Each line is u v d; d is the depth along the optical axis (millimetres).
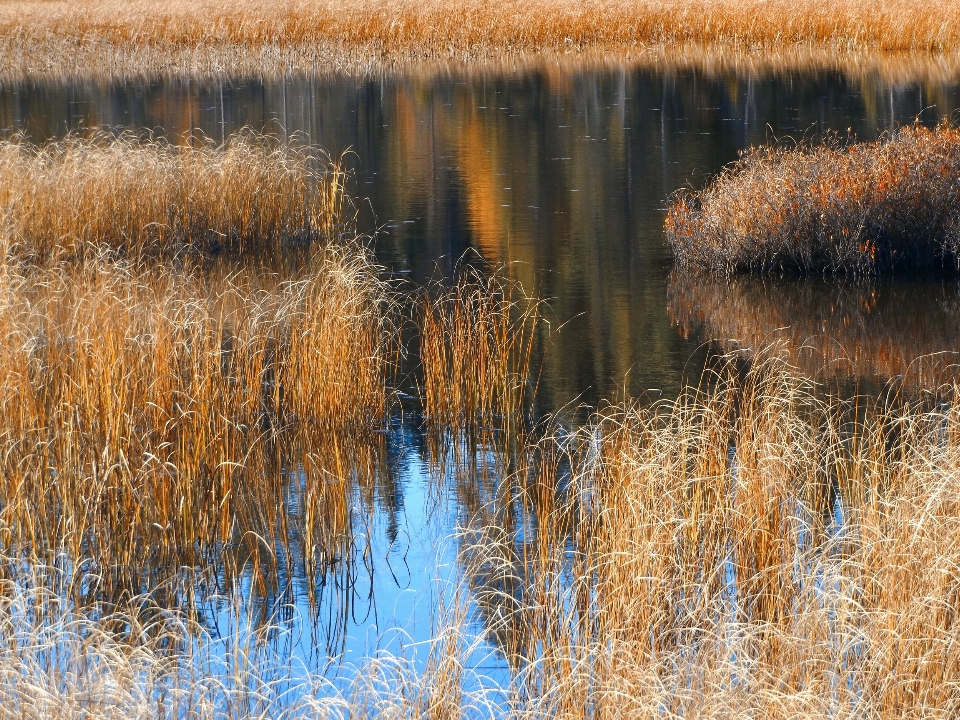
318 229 20516
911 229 16188
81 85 42719
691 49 48812
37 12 58000
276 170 20375
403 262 18312
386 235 20312
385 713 5488
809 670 5715
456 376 11352
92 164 19234
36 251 17484
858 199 16312
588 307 15344
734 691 5430
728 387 10820
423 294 16141
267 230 19594
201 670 6516
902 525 6285
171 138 29984
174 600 7715
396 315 15023
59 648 6566
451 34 50219
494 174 25734
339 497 8781
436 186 24656
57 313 12617
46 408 9578
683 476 7469
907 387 11523
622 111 33781
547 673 6148
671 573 6754
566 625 6285
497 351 11852
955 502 6492
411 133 31594
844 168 16859
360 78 43375
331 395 10797
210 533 8555
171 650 6738
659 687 5551
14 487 8523
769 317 14414
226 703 5980
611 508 7316
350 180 25562
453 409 11383
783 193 16781
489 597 7559
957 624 5730
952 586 5863
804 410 10945
